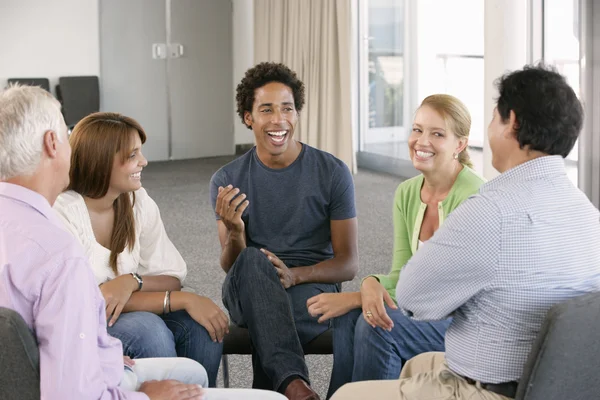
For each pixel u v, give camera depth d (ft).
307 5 26.55
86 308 5.09
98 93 28.63
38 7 27.86
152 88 29.91
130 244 8.01
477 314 5.71
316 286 8.89
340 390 6.28
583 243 5.64
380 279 8.08
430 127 7.93
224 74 30.94
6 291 4.99
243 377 10.92
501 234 5.47
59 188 5.50
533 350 5.10
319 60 26.48
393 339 7.49
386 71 26.50
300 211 9.12
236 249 8.71
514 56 17.85
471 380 5.77
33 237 5.07
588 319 5.01
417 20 25.00
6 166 5.22
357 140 28.30
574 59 18.52
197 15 30.09
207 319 7.91
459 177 8.06
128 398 5.49
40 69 28.19
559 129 5.54
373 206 21.98
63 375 4.95
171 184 25.72
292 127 9.04
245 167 9.29
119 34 29.07
